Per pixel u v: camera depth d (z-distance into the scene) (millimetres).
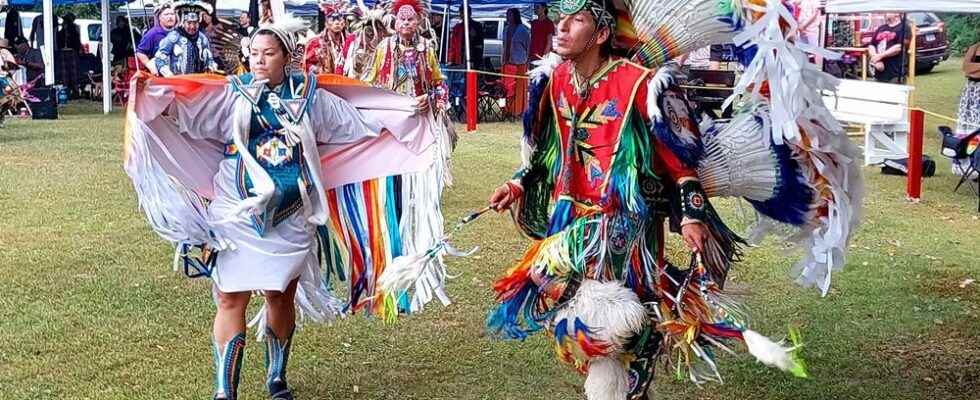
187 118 4352
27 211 8766
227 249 4312
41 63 20406
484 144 14125
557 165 4117
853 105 13367
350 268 4938
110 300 6152
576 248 3932
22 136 14406
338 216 4871
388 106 4816
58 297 6188
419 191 4906
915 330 5867
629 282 3980
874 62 18562
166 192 4285
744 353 5469
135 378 4926
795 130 3768
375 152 4875
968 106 11719
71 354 5230
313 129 4598
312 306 4898
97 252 7328
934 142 14891
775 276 7012
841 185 4020
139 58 11234
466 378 5055
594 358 3879
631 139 3889
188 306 6070
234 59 10656
